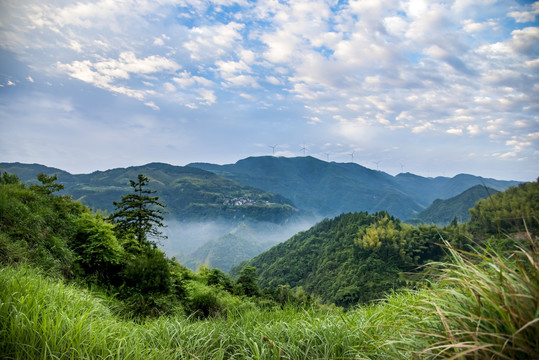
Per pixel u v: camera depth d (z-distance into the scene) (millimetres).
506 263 2100
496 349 1843
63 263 9438
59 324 2832
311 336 3334
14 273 3934
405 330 2541
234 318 4484
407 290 3439
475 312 2047
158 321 4395
